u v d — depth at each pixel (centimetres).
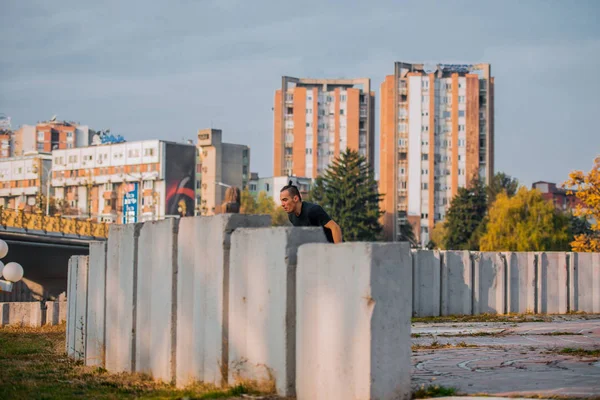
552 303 2889
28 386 1263
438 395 982
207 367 1184
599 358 1346
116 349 1497
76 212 15712
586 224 13662
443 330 2134
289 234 1036
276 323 1044
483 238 10388
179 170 18462
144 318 1386
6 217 6078
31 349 1975
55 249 6781
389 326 940
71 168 19938
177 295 1280
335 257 968
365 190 12112
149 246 1372
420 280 2741
